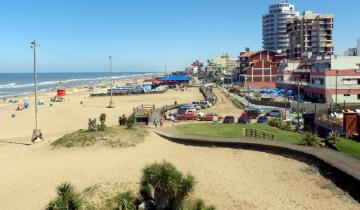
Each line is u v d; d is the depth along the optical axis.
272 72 150.50
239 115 81.81
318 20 171.88
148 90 154.50
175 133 49.25
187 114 74.19
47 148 46.28
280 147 36.69
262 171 33.44
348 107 65.88
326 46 172.50
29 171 37.47
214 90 163.62
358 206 24.39
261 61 150.50
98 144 45.06
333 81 89.94
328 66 92.00
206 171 34.94
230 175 33.28
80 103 115.12
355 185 26.25
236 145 40.66
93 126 50.00
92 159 40.66
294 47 178.50
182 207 23.08
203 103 98.69
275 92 117.69
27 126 71.06
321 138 44.75
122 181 31.48
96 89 180.88
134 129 50.62
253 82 151.12
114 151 43.28
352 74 89.31
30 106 107.81
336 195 26.39
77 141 45.88
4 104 115.38
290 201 26.62
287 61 130.00
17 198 30.47
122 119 56.78
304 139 37.78
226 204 26.77
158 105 107.38
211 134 47.66
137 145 45.19
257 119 71.12
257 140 40.72
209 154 40.34
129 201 26.00
